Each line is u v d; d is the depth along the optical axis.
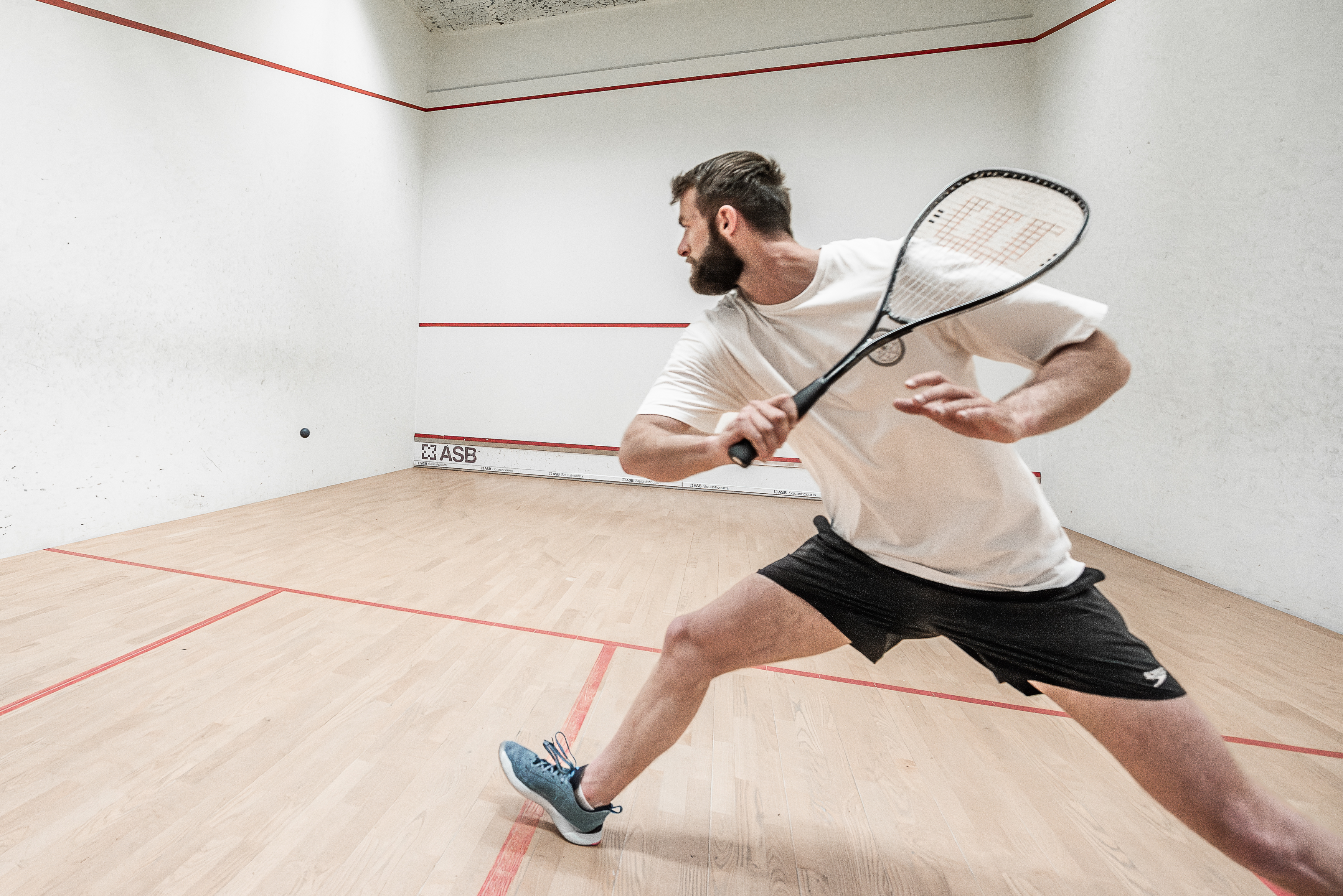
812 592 0.90
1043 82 4.34
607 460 5.29
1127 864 1.11
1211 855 1.13
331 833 1.10
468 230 5.47
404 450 5.49
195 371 3.48
